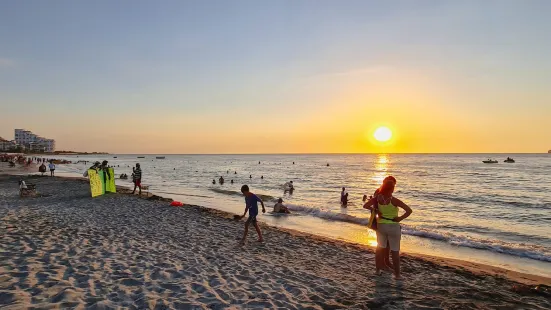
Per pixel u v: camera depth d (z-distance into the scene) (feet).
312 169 265.54
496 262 35.01
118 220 42.37
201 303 18.17
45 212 45.75
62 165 299.58
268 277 23.82
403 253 35.06
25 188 65.26
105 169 73.26
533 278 28.30
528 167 277.03
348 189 117.39
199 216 49.47
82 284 19.58
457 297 21.88
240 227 43.04
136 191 88.07
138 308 16.94
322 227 51.31
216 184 130.52
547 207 76.69
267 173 210.59
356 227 51.49
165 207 56.13
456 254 37.81
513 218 63.62
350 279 24.49
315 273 25.62
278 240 37.04
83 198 63.82
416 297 21.35
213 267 25.22
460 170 240.73
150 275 22.24
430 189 115.03
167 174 196.44
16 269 21.21
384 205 24.40
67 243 28.76
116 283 20.26
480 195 98.43
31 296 17.22
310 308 18.70
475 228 54.24
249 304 18.69
